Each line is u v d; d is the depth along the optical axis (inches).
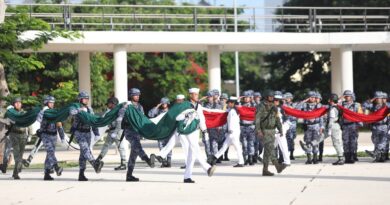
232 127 968.3
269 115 821.9
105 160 1181.1
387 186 682.2
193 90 772.0
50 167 840.3
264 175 831.1
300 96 2475.4
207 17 1553.9
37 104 1188.5
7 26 1081.4
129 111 792.3
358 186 688.4
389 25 1663.4
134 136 795.4
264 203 587.8
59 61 1781.5
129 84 2407.7
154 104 2450.8
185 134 765.9
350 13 2287.2
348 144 978.7
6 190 738.2
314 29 1561.3
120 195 670.5
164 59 2383.1
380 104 990.4
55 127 841.5
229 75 3051.2
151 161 797.9
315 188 684.1
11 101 1085.8
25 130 873.5
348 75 1557.6
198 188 714.2
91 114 807.7
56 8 1653.5
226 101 1053.8
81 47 1489.9
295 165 969.5
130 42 1421.0
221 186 727.7
